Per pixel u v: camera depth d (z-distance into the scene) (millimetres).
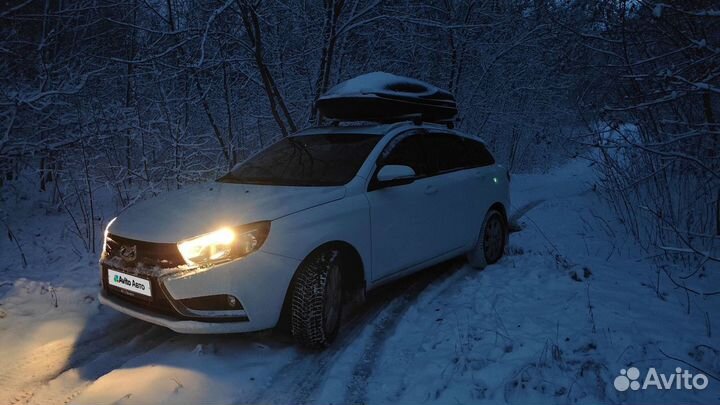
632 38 6219
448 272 5617
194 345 3797
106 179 7668
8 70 7184
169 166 7840
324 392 3238
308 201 3879
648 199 6883
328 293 3789
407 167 4461
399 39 8727
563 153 18453
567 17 8297
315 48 8297
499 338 3773
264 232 3547
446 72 10906
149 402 3084
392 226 4453
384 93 5035
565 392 3061
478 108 12000
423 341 3920
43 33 7277
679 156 4676
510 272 5496
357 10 8219
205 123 8938
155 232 3596
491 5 10453
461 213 5371
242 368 3494
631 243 6445
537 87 12219
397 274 4578
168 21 7699
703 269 5309
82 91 7527
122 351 3811
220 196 4090
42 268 5703
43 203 8016
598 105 7055
